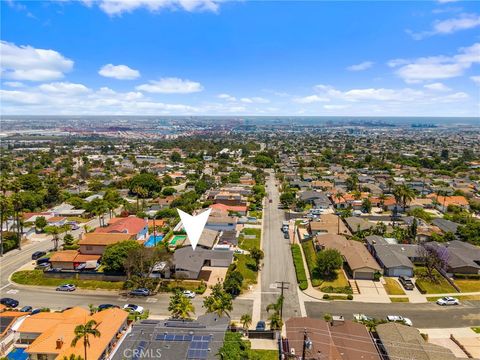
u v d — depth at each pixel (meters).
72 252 82.75
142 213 116.50
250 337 53.75
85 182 181.75
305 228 108.81
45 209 132.38
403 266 74.38
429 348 46.50
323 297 66.06
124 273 73.25
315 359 44.81
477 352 49.75
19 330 52.19
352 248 83.06
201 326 49.78
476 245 91.69
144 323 51.66
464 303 64.44
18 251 90.62
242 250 89.31
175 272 74.12
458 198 132.38
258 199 140.62
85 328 42.72
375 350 46.88
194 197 139.75
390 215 119.88
